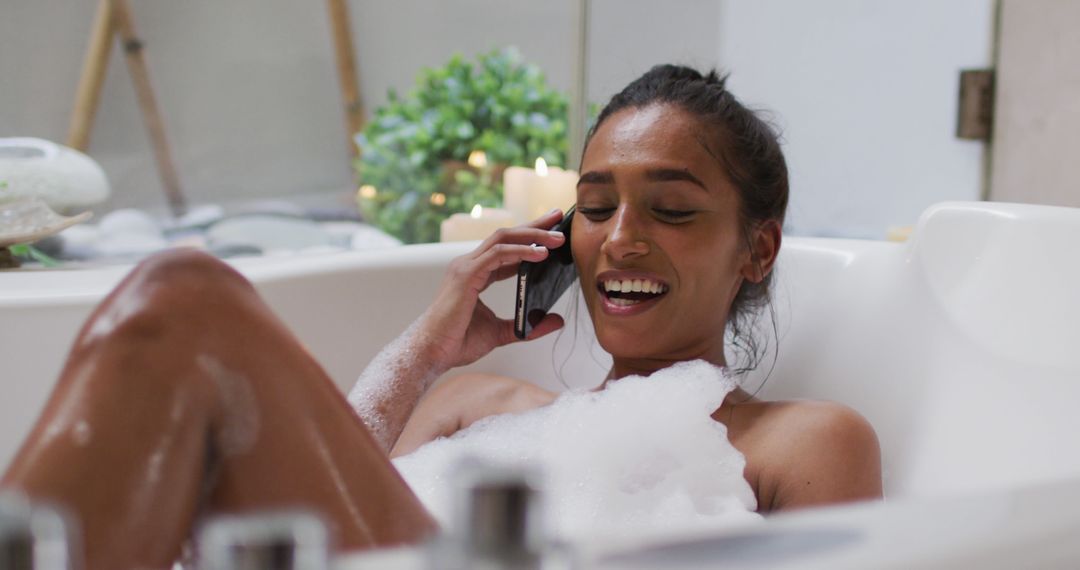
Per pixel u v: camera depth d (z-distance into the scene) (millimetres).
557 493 969
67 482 544
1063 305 994
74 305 1043
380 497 646
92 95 2768
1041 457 925
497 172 2584
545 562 288
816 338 1236
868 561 324
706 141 1053
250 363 623
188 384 596
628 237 1033
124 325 596
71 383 579
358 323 1293
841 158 2494
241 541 238
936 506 363
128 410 575
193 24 2879
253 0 2930
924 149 2281
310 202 2986
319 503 629
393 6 2961
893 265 1191
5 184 1391
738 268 1100
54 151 2016
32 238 1294
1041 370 972
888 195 2383
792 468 972
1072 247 1018
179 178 2900
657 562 305
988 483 966
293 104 3010
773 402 1039
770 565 312
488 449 1042
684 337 1071
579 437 1002
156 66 2846
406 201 2689
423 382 1116
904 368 1121
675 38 2473
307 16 2980
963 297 1087
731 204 1068
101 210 2607
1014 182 2053
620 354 1077
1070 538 354
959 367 1058
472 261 1136
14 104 2699
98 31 2752
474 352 1159
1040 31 1971
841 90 2471
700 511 962
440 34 2936
